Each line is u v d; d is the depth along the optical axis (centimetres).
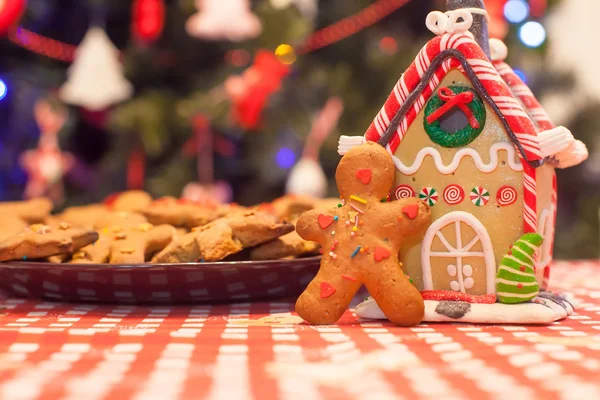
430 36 150
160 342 47
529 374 41
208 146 143
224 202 146
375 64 145
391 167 55
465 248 55
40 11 143
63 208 145
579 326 53
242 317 58
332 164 145
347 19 145
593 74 189
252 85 127
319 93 142
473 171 55
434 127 56
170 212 70
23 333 49
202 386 39
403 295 53
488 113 55
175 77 150
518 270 54
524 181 55
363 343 47
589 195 157
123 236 66
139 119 136
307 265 61
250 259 63
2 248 61
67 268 58
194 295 61
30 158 140
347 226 54
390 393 38
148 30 124
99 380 40
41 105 140
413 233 54
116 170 145
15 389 39
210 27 120
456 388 39
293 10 138
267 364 43
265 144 141
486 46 58
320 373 41
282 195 151
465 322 54
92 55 126
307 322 55
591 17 193
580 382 39
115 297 62
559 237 155
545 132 54
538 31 139
